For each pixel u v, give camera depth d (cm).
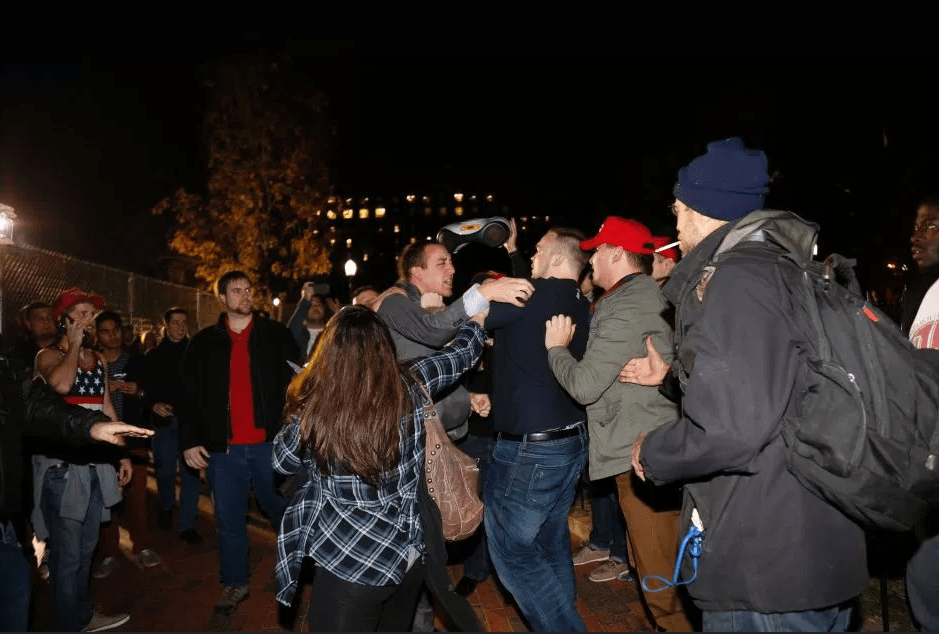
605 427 394
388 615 324
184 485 764
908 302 365
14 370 330
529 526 394
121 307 1055
